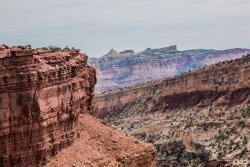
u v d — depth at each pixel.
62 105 76.50
